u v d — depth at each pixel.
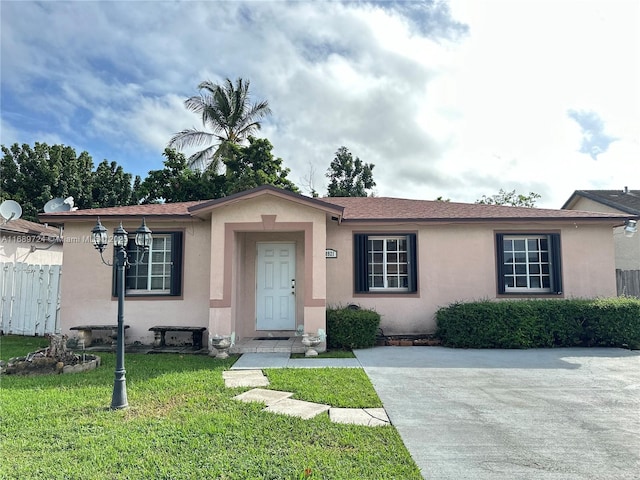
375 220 10.94
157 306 10.57
